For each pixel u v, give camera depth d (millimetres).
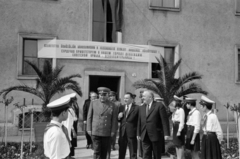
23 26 12383
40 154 8125
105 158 7160
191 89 11406
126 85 13391
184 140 8109
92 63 13055
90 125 7250
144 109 7094
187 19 14344
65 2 12891
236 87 14734
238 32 14961
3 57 12094
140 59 13602
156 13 13969
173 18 14172
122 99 13188
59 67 12648
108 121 7113
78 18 13000
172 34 14109
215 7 14750
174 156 8727
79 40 12961
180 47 14156
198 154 7859
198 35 14438
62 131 3404
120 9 13414
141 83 12141
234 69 14789
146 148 6945
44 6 12633
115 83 13852
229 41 14828
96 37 13375
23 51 12492
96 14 13438
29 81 12281
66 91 12500
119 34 13367
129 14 13633
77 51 12844
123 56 13367
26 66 12508
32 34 12406
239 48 14906
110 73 13156
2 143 10070
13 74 12156
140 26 13742
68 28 12867
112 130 7152
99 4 13492
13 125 11797
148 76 13656
